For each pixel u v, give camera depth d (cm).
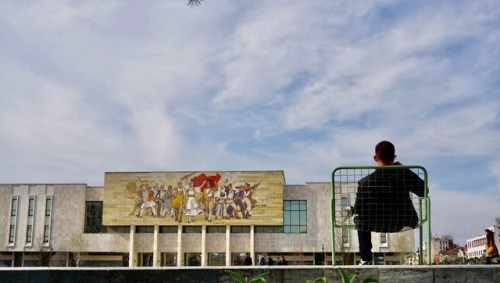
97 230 8044
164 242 7862
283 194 7888
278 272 659
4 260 8050
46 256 8056
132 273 670
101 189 8162
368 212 742
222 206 7731
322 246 7638
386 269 647
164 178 7875
